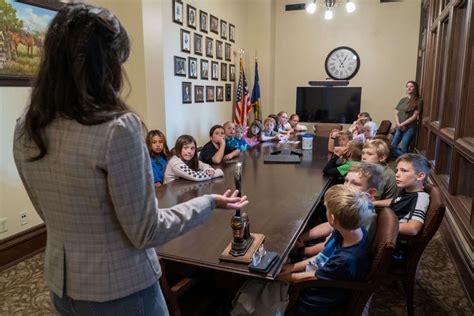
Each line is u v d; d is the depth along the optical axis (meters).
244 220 1.39
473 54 2.94
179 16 4.72
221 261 1.34
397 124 5.83
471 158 2.59
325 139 4.94
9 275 2.59
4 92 2.65
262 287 1.50
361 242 1.48
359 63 7.08
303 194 2.22
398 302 2.21
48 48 0.77
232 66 6.55
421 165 1.96
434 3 5.13
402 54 6.84
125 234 0.81
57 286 0.84
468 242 2.44
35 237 2.92
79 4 0.80
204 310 1.62
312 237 2.04
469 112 3.03
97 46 0.77
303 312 1.48
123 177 0.75
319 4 7.12
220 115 6.17
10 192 2.74
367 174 2.01
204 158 3.36
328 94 7.10
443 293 2.31
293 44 7.41
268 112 7.36
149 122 3.57
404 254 1.95
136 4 3.38
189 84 5.10
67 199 0.78
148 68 3.52
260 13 7.06
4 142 2.68
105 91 0.79
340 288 1.46
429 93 5.27
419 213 1.86
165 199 2.17
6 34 2.62
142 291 0.87
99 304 0.82
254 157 3.57
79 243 0.81
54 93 0.76
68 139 0.75
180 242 1.51
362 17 6.95
